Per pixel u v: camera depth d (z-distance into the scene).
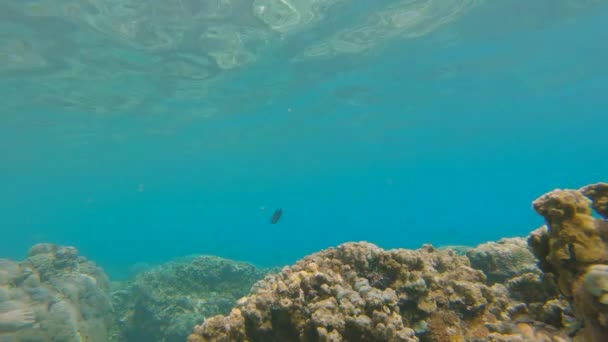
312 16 14.57
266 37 16.20
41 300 7.71
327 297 3.17
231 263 12.38
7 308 7.09
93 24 13.44
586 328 2.08
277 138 46.47
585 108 53.88
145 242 57.94
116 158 53.31
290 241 49.47
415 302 3.41
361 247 3.93
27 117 25.64
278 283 3.41
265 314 3.21
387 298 3.01
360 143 58.59
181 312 10.11
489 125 56.09
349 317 2.79
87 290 9.26
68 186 104.88
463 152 99.44
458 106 37.69
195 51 16.98
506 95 35.62
